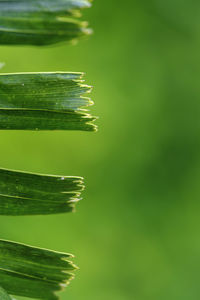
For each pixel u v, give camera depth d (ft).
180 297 5.62
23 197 1.69
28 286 1.72
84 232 5.60
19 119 1.65
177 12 6.11
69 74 1.64
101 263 5.52
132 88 6.04
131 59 6.05
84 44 5.85
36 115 1.65
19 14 1.60
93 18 5.98
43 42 1.61
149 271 5.67
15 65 5.41
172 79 6.12
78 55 5.79
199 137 6.15
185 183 6.13
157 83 6.08
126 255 5.70
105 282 5.48
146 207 5.98
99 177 5.91
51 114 1.65
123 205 5.90
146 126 6.10
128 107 6.03
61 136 5.72
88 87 1.65
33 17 1.60
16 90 1.64
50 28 1.60
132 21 6.08
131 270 5.64
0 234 5.05
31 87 1.64
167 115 6.12
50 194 1.69
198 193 6.07
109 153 5.97
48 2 1.60
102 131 5.96
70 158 5.76
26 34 1.61
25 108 1.64
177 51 6.15
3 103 1.64
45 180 1.68
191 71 6.13
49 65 5.61
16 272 1.71
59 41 1.61
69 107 1.65
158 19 6.10
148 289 5.58
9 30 1.60
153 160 6.09
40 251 1.71
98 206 5.81
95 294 5.38
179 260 5.81
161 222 5.96
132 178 6.02
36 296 1.73
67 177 1.69
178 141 6.15
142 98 6.07
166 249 5.83
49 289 1.72
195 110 6.14
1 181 1.68
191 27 6.11
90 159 5.89
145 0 6.06
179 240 5.90
